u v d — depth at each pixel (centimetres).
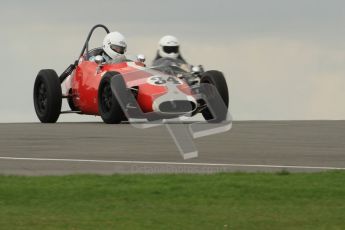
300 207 2606
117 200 2678
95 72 5272
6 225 2372
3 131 4506
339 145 3934
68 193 2752
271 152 3688
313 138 4212
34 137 4197
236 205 2627
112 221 2427
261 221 2438
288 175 3009
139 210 2561
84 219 2447
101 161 3403
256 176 2989
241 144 3950
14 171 3159
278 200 2692
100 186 2838
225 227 2372
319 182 2903
